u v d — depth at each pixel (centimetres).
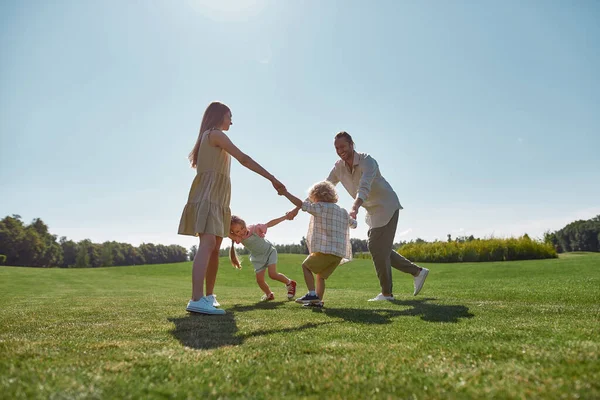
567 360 128
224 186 314
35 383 111
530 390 100
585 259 1374
